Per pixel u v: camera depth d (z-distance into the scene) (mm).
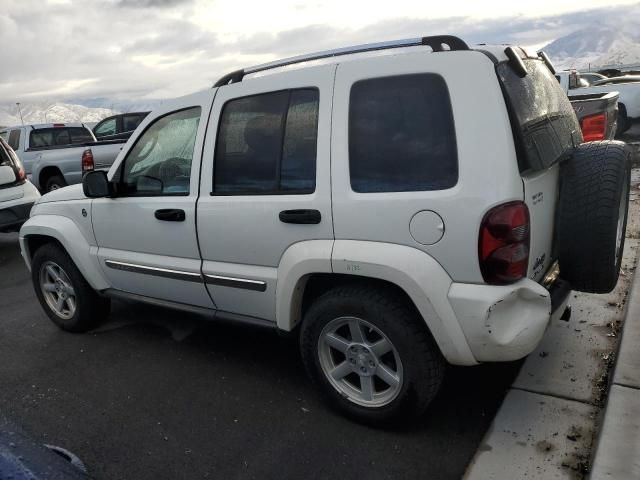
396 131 2607
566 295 2873
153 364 3893
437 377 2721
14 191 7223
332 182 2754
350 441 2854
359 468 2641
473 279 2467
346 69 2764
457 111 2455
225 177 3244
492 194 2379
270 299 3164
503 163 2381
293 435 2941
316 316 2924
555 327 3756
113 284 4156
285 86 2980
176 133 3521
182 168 3490
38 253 4512
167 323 4625
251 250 3145
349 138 2721
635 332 3326
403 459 2678
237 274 3238
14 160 7324
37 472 1568
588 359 3318
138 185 3762
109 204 3896
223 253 3295
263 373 3643
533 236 2604
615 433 2506
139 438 3016
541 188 2662
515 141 2434
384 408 2840
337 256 2732
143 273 3807
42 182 11102
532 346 2545
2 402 3512
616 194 2742
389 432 2904
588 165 2844
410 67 2588
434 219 2484
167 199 3529
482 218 2389
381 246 2629
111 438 3035
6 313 5211
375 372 2848
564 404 2914
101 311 4539
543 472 2457
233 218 3166
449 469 2584
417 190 2537
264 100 3064
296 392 3377
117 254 3959
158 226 3590
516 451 2607
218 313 3508
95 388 3617
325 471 2639
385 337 2736
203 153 3320
